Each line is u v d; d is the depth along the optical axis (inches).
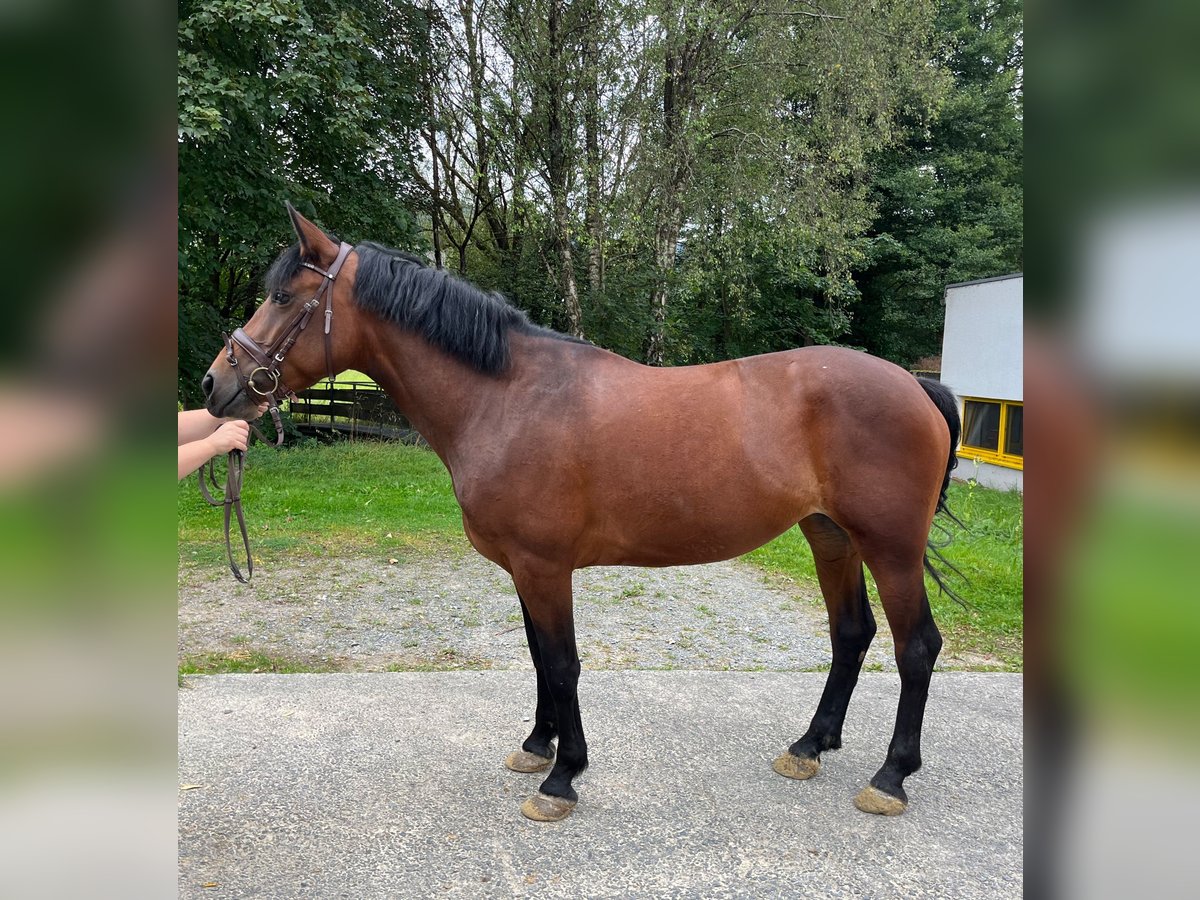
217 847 79.0
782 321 583.2
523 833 82.5
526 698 117.9
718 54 362.9
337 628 153.8
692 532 85.1
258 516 245.9
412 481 314.8
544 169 382.0
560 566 85.0
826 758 101.0
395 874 75.1
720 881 74.7
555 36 357.1
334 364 88.1
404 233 364.8
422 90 395.9
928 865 77.8
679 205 377.4
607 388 85.7
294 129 316.8
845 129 366.9
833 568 98.3
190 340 341.4
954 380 412.8
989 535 243.9
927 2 383.2
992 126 604.1
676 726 109.3
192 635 148.2
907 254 563.2
